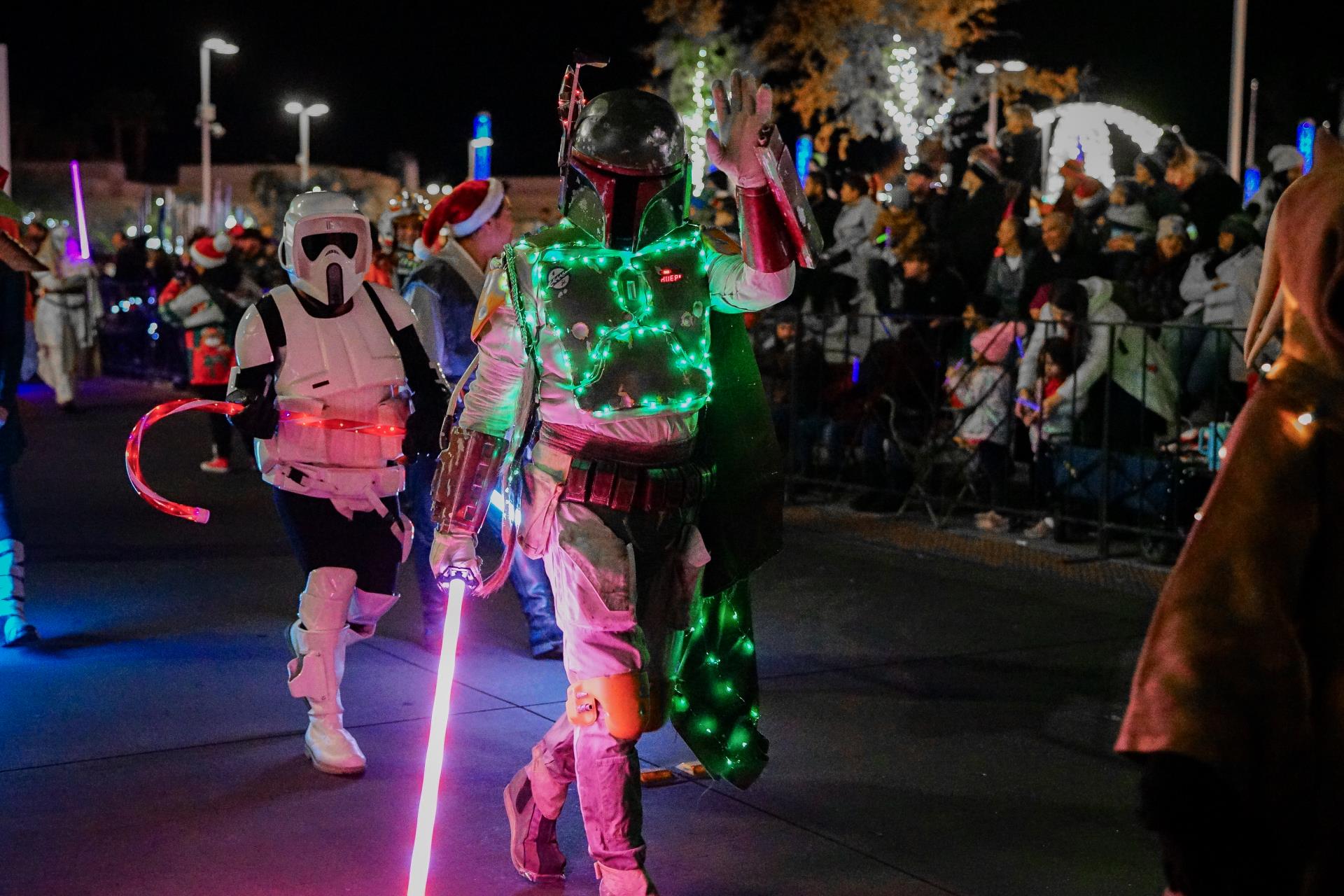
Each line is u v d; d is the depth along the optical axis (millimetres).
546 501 3473
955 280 9680
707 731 3887
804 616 6953
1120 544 8672
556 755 3809
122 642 6367
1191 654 2197
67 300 15438
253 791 4559
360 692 5656
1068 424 8570
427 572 6184
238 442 13383
